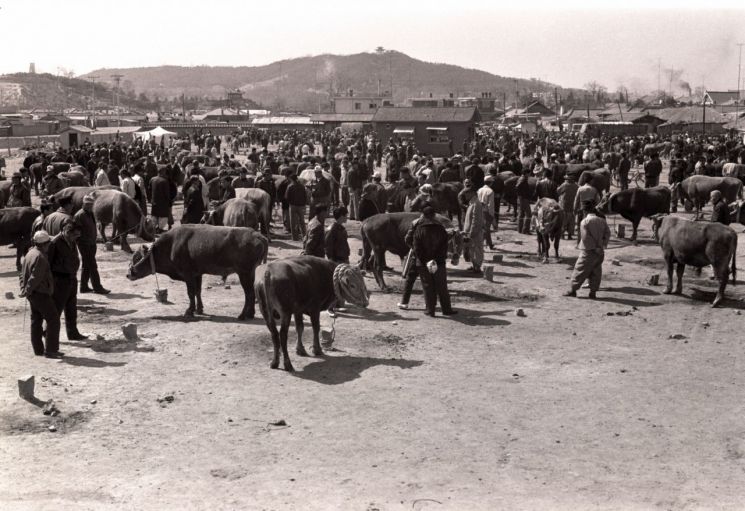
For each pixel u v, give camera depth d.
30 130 116.19
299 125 123.19
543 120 153.00
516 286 18.48
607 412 10.51
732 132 80.50
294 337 14.03
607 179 30.98
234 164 32.34
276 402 10.82
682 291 18.05
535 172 30.34
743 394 11.23
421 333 14.43
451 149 58.47
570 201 24.72
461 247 19.89
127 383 11.55
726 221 19.42
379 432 9.78
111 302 16.66
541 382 11.74
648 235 26.64
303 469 8.70
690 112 97.25
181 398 10.96
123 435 9.66
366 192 19.22
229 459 8.97
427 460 8.96
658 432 9.84
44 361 12.57
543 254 22.00
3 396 10.94
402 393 11.20
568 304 16.80
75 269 13.51
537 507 7.78
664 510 7.75
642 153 53.38
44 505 7.72
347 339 13.95
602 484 8.35
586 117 132.00
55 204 17.91
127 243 22.47
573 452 9.21
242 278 15.09
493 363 12.67
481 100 176.50
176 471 8.64
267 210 23.83
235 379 11.77
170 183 25.58
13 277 19.39
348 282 12.59
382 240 17.55
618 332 14.58
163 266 15.29
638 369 12.38
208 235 14.95
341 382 11.66
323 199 24.86
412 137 65.19
